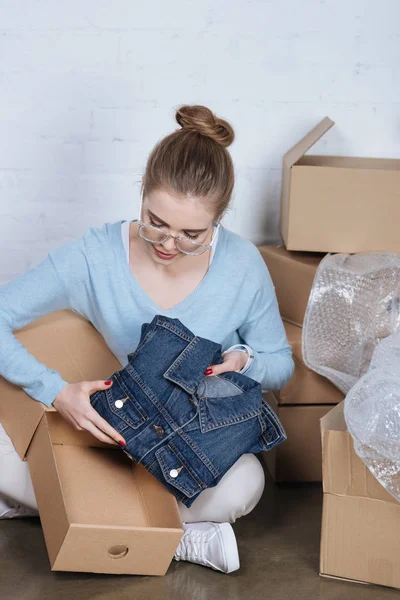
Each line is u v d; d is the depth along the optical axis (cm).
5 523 193
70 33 252
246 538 196
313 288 215
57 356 196
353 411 169
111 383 171
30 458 176
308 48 261
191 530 181
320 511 213
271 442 178
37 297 182
